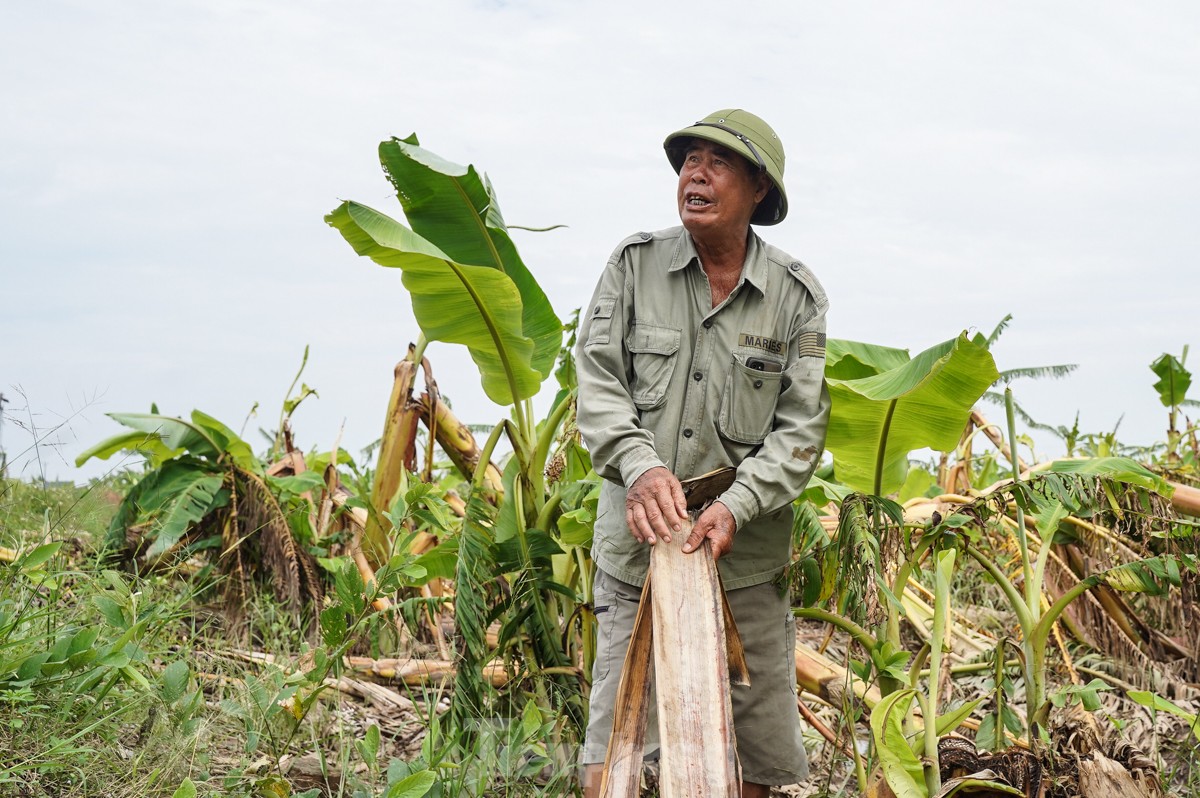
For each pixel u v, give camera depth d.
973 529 3.51
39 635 3.17
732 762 2.45
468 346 4.07
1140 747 3.75
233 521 5.23
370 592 3.50
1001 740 3.34
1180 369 6.33
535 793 3.33
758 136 2.97
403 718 4.12
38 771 2.84
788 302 3.08
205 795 2.92
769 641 3.16
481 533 3.86
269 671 3.92
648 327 3.05
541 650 3.82
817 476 4.87
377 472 5.23
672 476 2.80
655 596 2.64
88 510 4.46
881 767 2.98
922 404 3.43
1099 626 4.75
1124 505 3.61
